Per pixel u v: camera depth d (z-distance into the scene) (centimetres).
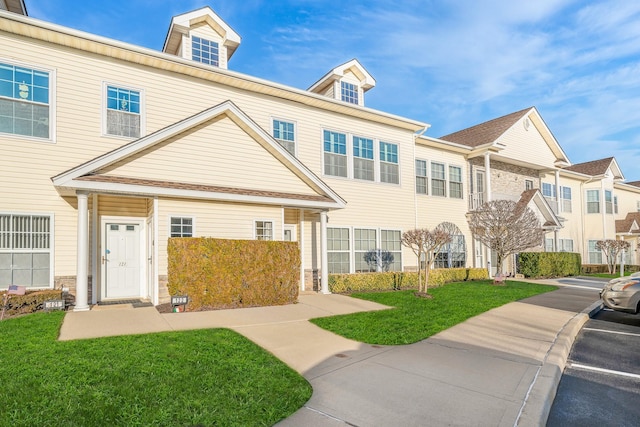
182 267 943
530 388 501
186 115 1224
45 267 983
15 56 977
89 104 1066
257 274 1047
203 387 479
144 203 1152
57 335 671
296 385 501
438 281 1587
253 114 1356
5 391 437
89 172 915
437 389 498
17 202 958
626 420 444
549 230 2395
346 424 407
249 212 1164
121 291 1110
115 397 438
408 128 1756
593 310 1105
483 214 1791
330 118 1534
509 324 882
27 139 978
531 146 2295
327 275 1330
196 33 1374
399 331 798
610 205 3027
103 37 1052
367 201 1608
